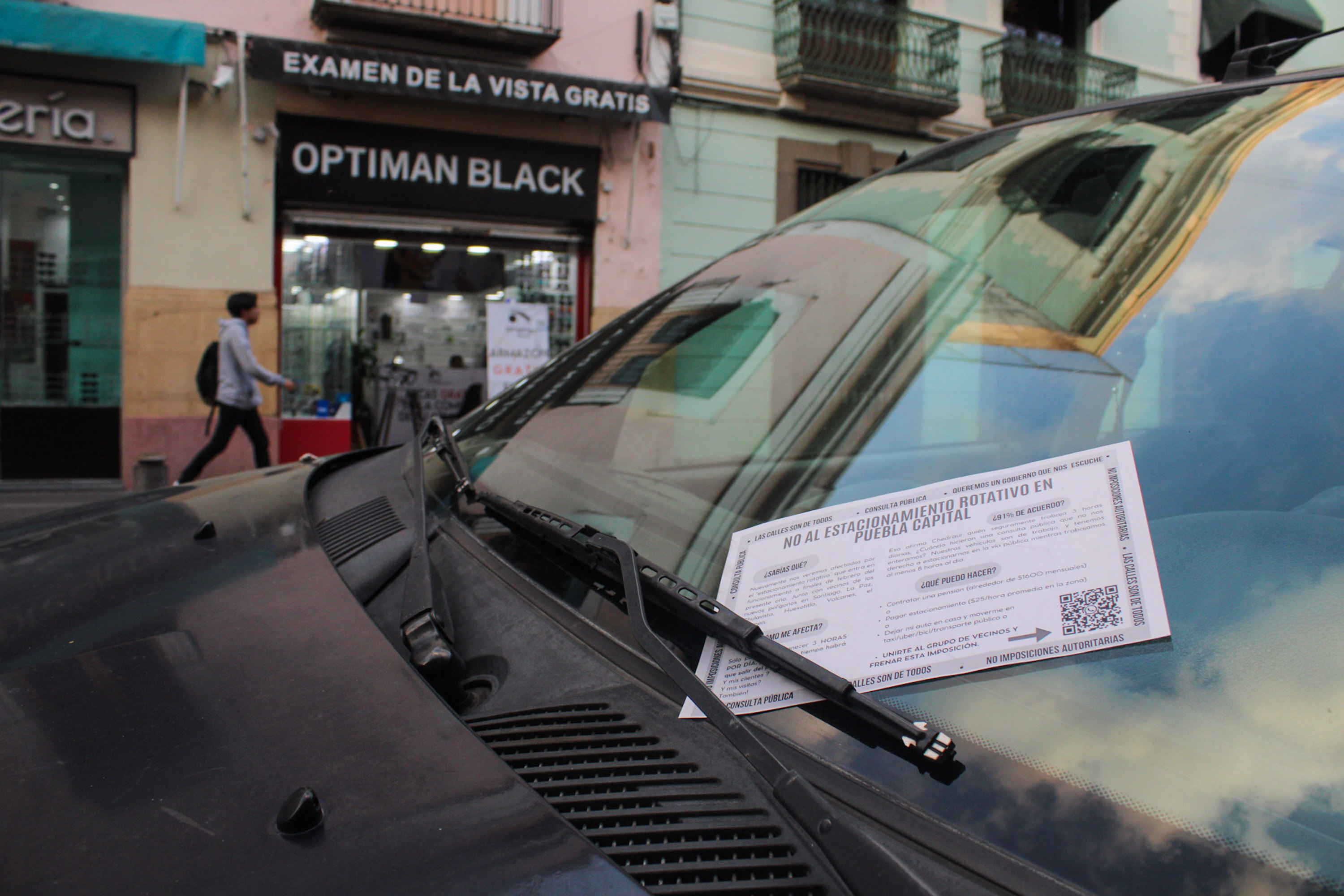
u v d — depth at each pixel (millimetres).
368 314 9500
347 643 943
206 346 8562
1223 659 731
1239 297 1044
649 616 985
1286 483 842
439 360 9805
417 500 1430
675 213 10367
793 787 713
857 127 11172
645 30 10000
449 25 8852
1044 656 787
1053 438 1019
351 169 9062
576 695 903
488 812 693
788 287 1611
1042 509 901
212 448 7738
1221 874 614
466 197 9492
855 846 650
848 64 10750
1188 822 647
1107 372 1062
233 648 936
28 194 8211
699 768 776
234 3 8492
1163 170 1292
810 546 986
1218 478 868
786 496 1115
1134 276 1161
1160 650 754
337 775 729
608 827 716
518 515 1236
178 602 1062
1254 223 1117
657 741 817
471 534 1289
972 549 891
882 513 980
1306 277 1021
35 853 648
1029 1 12203
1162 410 976
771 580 973
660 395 1475
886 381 1248
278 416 8875
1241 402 933
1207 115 1360
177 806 693
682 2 10172
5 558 1310
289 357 9195
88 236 8414
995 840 672
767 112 10664
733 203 10617
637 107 9414
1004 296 1285
